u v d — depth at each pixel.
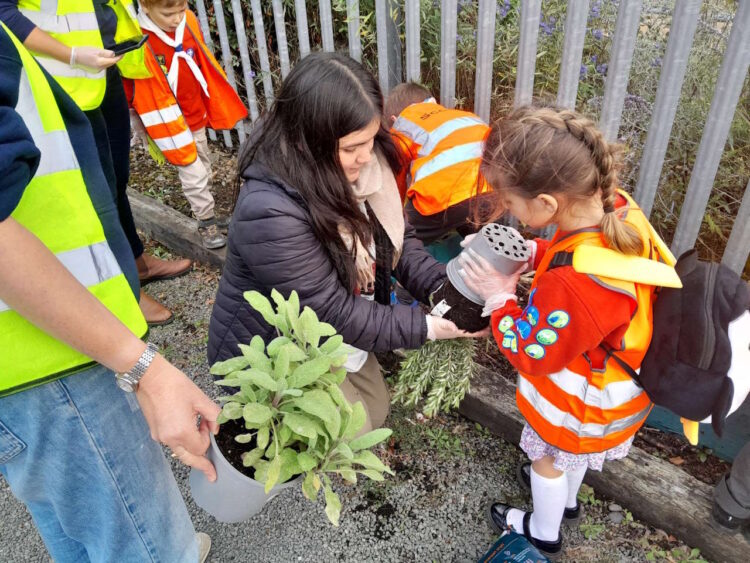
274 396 1.23
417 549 2.10
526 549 1.83
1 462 1.19
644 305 1.48
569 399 1.62
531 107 1.55
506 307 1.62
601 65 2.66
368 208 1.93
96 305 1.04
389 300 2.14
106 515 1.35
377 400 2.20
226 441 1.35
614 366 1.54
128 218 3.13
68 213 1.09
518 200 1.53
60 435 1.21
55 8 2.20
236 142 4.34
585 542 2.09
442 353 1.94
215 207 3.73
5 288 0.93
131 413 1.30
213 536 2.19
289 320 1.31
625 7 1.86
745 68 1.70
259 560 2.11
